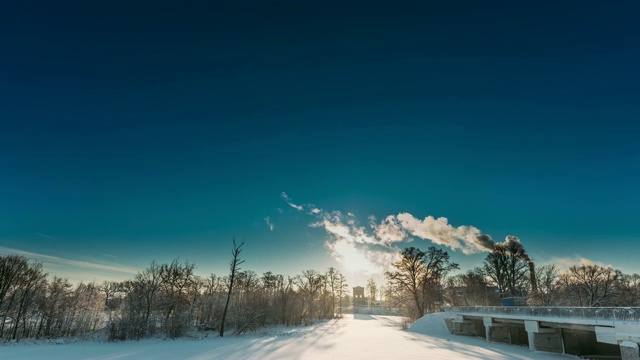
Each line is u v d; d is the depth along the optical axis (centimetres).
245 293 8894
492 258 8188
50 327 6419
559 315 3644
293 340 5625
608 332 2889
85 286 7744
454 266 8294
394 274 8669
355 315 14212
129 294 6606
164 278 6888
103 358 3812
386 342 5312
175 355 4041
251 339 5775
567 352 4075
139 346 4838
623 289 6275
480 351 4256
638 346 2564
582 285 6269
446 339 5697
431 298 8700
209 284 8706
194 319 7881
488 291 8850
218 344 5081
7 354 4088
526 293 7694
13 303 5878
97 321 7150
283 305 9694
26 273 6019
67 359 3741
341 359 3734
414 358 3753
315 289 11388
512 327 5209
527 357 3759
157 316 6688
